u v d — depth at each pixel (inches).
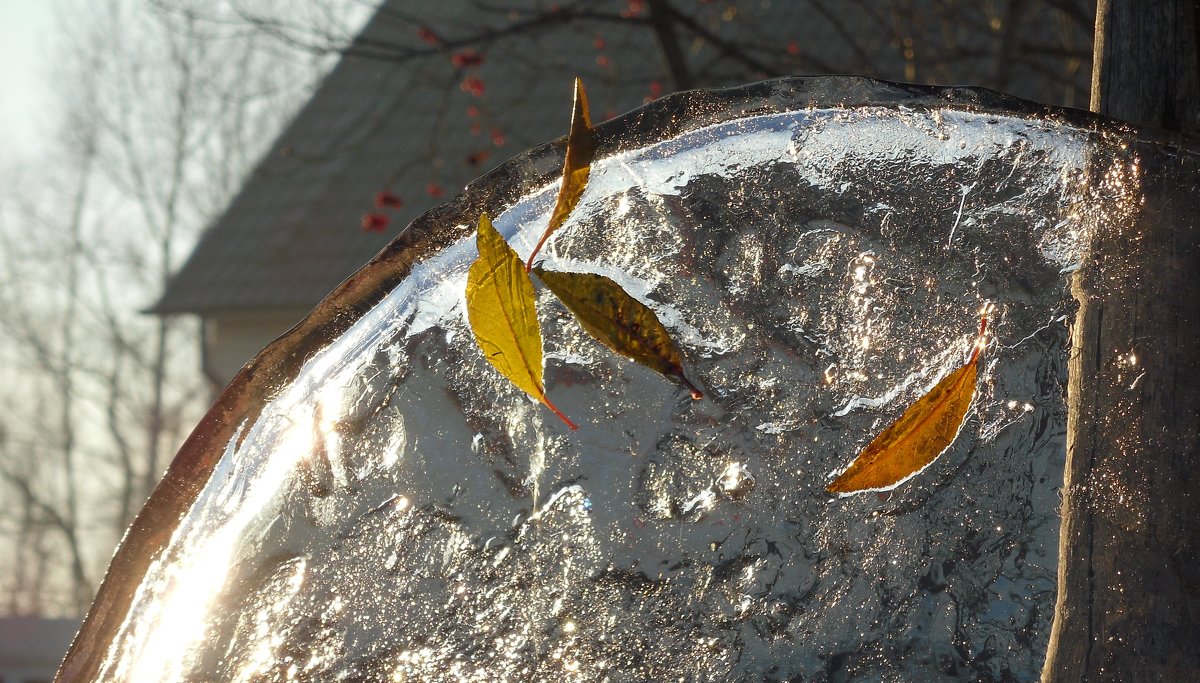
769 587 31.2
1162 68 35.2
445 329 31.9
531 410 31.5
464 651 31.2
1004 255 31.8
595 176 32.0
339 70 259.6
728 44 112.4
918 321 31.6
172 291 241.4
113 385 611.5
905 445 31.3
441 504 31.5
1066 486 31.4
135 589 31.6
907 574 31.2
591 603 31.3
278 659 31.2
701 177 32.0
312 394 32.0
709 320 31.6
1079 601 31.2
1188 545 31.4
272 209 248.2
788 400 31.5
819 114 32.3
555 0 183.0
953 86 32.2
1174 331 31.6
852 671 31.0
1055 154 32.1
